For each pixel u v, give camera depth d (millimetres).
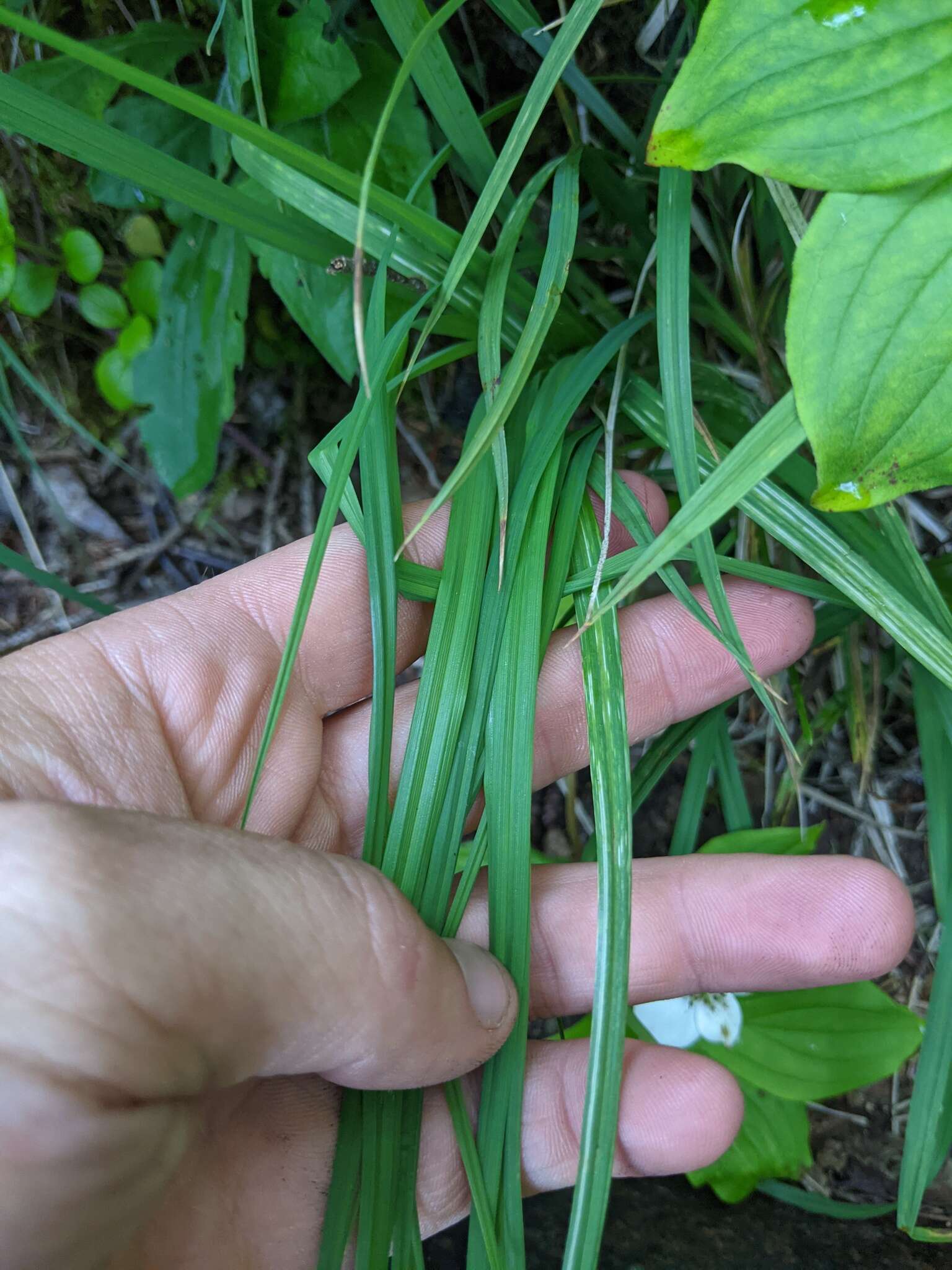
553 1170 135
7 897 82
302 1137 119
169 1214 109
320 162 98
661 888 135
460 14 164
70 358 193
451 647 113
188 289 159
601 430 127
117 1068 83
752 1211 165
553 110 175
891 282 81
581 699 138
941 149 78
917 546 182
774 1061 158
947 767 131
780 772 197
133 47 156
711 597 105
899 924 132
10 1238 81
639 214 146
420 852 110
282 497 202
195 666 128
